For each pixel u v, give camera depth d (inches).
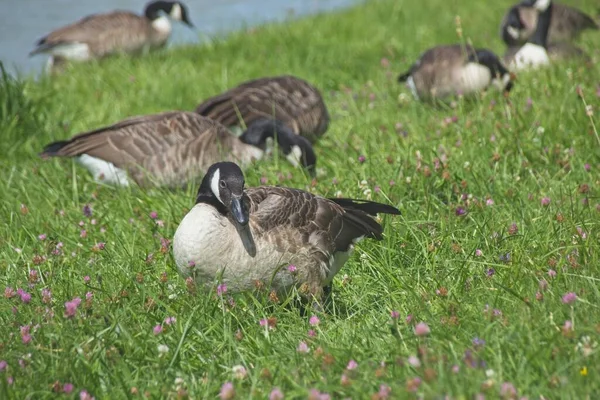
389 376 289.6
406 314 346.3
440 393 261.0
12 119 653.9
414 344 307.0
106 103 788.6
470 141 543.5
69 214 495.5
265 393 289.6
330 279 387.9
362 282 389.7
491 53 719.7
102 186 558.6
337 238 385.4
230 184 355.3
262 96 668.1
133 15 1082.7
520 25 896.3
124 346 322.0
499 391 264.7
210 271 356.2
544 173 486.6
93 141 564.7
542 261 372.5
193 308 345.7
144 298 359.6
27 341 322.7
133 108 782.5
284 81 685.9
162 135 563.8
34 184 548.7
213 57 978.7
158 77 868.0
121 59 995.9
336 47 1007.0
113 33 1056.2
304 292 366.6
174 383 299.4
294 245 366.9
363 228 394.6
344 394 278.8
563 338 293.0
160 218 482.9
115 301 356.5
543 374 277.3
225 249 352.8
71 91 832.9
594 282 341.4
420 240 412.2
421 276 387.9
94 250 419.5
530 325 305.1
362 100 758.5
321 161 593.6
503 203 452.8
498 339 293.7
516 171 490.6
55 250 423.5
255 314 356.8
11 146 633.6
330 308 381.4
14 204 517.3
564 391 262.2
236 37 1085.1
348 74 884.6
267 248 359.9
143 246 440.1
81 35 1048.2
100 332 324.8
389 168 505.4
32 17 1360.7
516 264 367.2
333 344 323.9
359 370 293.7
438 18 1151.6
